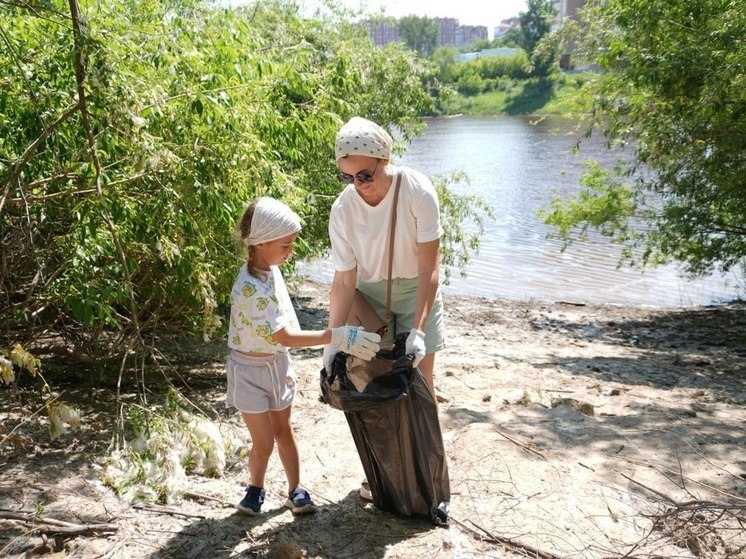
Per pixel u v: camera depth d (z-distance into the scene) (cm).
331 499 371
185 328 609
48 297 473
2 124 452
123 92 382
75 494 365
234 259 515
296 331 322
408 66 1220
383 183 328
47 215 479
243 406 338
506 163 3175
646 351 933
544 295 1390
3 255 474
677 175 1141
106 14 466
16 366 553
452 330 1088
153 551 318
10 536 322
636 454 427
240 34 547
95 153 390
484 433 447
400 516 353
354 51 1158
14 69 442
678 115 993
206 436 412
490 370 714
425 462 335
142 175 418
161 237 444
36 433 439
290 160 837
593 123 1143
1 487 365
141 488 371
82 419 468
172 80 462
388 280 344
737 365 815
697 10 923
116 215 425
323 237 1005
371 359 320
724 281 1502
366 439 338
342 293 353
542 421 485
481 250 1734
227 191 458
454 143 4241
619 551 321
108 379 576
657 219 1262
